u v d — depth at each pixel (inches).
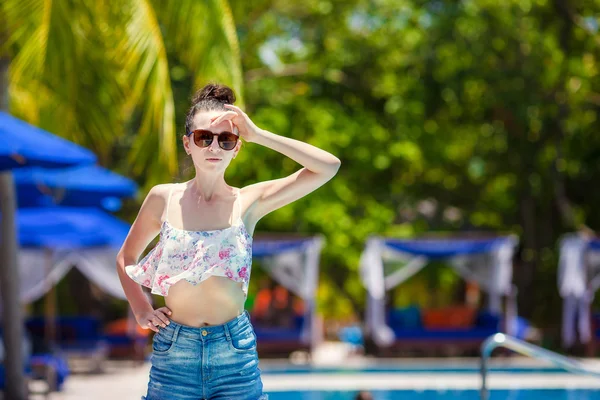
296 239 873.5
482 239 882.1
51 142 416.2
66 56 464.8
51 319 682.2
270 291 1096.8
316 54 1094.4
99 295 1147.9
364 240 1056.8
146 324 168.7
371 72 1106.1
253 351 171.5
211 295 166.7
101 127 525.7
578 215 1139.9
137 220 175.2
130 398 547.8
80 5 471.8
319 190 1034.7
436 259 910.4
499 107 1052.5
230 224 169.0
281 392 616.4
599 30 1035.9
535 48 1010.1
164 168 489.1
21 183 546.6
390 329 885.8
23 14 451.2
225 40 475.2
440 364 826.2
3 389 480.1
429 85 1057.5
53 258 737.0
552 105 1037.8
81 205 625.6
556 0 1038.4
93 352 766.5
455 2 1023.0
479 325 912.3
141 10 466.3
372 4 1089.4
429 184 1157.1
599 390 612.7
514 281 1131.3
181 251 166.7
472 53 1016.2
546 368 764.6
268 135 170.4
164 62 467.5
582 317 848.3
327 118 1027.9
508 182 1138.0
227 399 168.1
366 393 458.3
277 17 1095.6
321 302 1380.4
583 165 1091.9
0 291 482.0
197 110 170.4
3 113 441.7
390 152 1042.1
